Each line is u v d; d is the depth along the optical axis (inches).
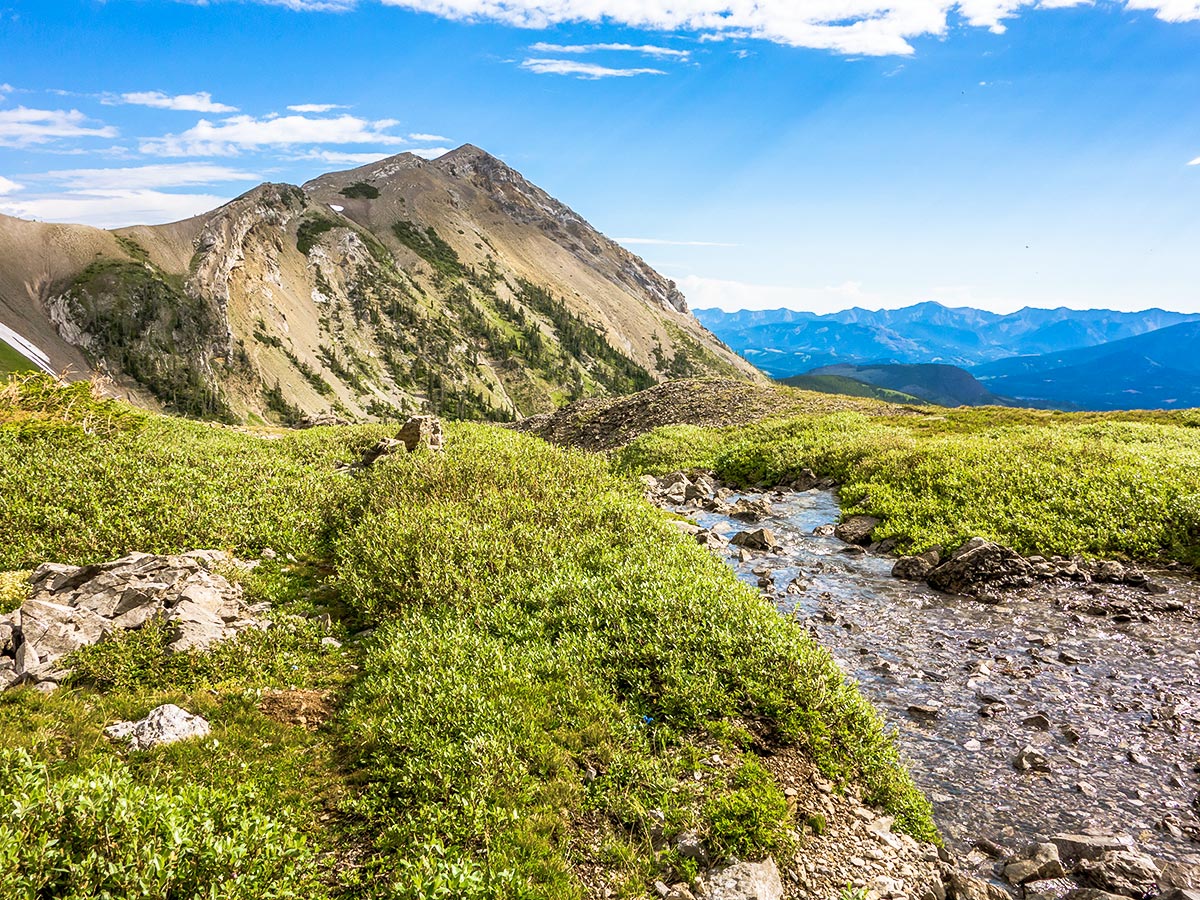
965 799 372.5
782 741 389.4
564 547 669.3
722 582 583.5
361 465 1130.7
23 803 241.1
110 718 370.0
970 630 607.8
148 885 222.5
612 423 2620.6
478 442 1316.4
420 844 282.2
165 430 1362.0
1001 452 1079.6
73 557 591.8
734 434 1865.2
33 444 947.3
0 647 420.8
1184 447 1182.9
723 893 281.3
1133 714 449.4
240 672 444.1
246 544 708.7
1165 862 315.3
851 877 303.9
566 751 360.8
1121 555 737.6
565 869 285.6
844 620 641.6
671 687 417.4
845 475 1237.7
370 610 550.6
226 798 289.9
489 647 465.7
